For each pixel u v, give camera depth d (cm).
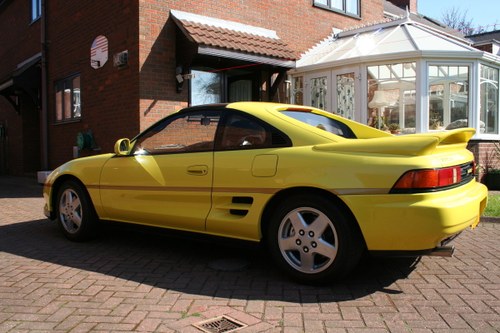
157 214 463
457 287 382
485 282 394
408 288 380
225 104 451
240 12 1046
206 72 997
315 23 1234
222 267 438
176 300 355
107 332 300
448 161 370
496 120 1106
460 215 349
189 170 439
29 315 328
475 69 983
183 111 475
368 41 1095
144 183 473
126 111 918
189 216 438
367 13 1412
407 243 344
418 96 959
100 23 999
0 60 1783
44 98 1248
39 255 486
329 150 375
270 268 435
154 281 399
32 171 1564
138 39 876
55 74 1220
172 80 922
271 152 396
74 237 541
